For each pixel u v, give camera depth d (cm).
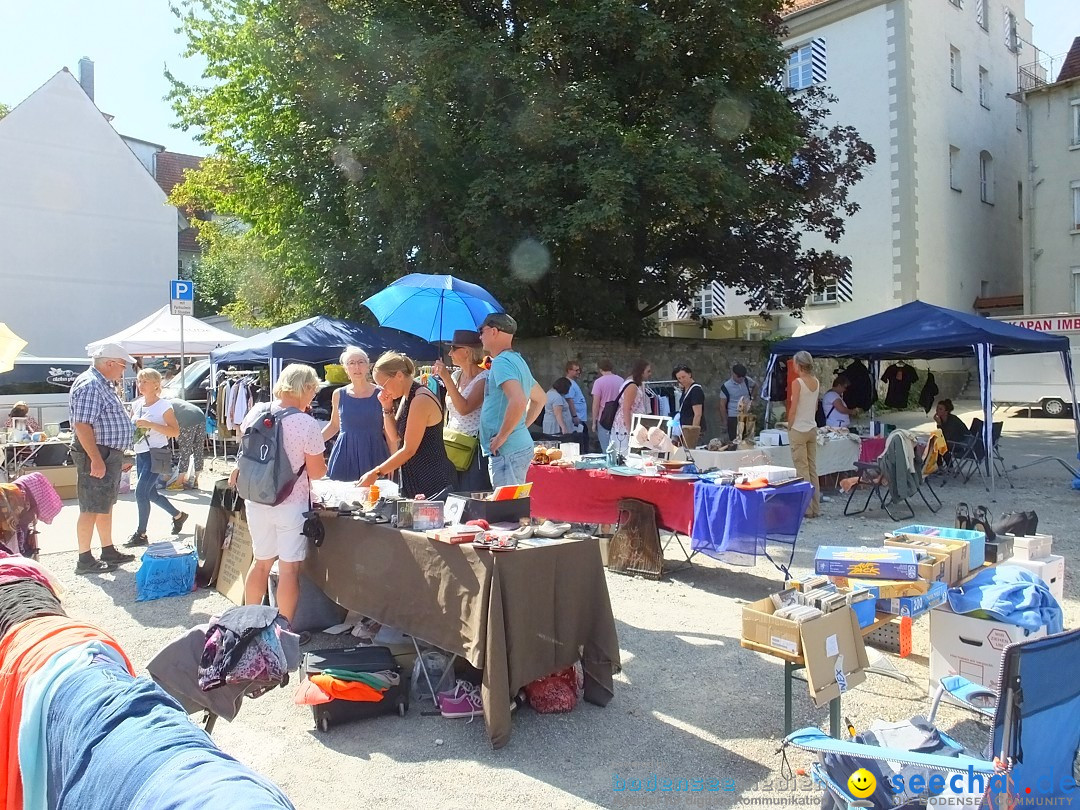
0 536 323
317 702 348
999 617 347
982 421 1068
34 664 166
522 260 1235
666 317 2566
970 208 2466
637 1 1304
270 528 425
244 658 260
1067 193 2311
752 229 1535
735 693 392
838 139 1655
